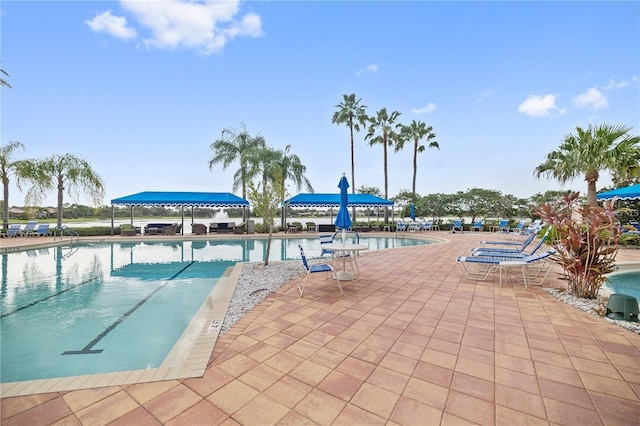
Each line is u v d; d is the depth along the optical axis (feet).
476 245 41.70
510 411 6.79
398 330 11.69
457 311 13.96
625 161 33.99
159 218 99.55
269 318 13.15
